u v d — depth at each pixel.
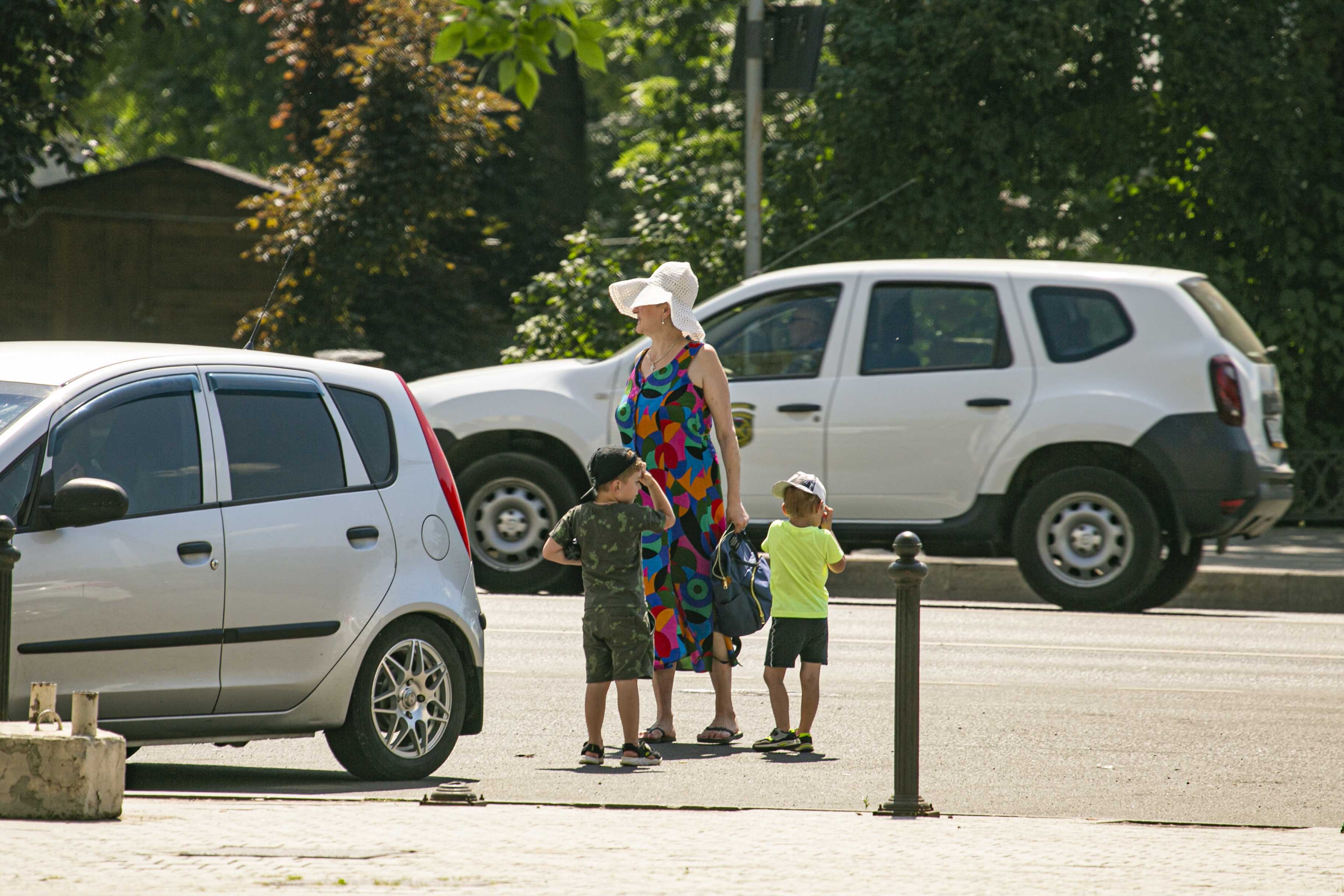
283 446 26.42
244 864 18.86
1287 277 81.00
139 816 21.94
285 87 111.25
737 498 30.47
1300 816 24.80
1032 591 51.56
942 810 24.58
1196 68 78.25
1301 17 79.19
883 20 79.69
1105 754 29.42
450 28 29.95
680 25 136.62
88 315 111.62
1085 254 89.50
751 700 35.16
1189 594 52.72
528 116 122.19
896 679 23.47
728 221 86.19
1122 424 46.72
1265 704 34.59
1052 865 19.70
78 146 98.81
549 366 51.69
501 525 50.69
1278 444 49.47
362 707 26.42
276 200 94.75
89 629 23.88
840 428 48.38
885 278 48.94
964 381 47.88
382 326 107.19
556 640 41.97
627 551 27.86
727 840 20.92
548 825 21.89
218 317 111.56
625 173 104.88
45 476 23.97
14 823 21.16
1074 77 80.81
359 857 19.39
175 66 167.62
